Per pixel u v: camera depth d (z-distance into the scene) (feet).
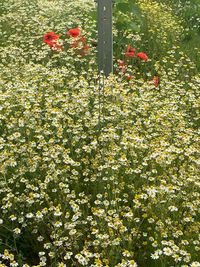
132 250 8.63
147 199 9.80
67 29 23.49
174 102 14.49
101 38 15.69
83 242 8.80
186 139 11.84
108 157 10.37
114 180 10.02
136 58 20.11
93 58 17.93
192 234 8.66
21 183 9.96
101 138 11.00
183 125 13.43
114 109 12.59
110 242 7.91
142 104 14.05
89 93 13.79
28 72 15.58
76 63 18.49
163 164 10.26
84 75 17.33
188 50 23.71
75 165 10.43
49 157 10.41
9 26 23.82
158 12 28.37
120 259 8.14
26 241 8.85
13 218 8.46
